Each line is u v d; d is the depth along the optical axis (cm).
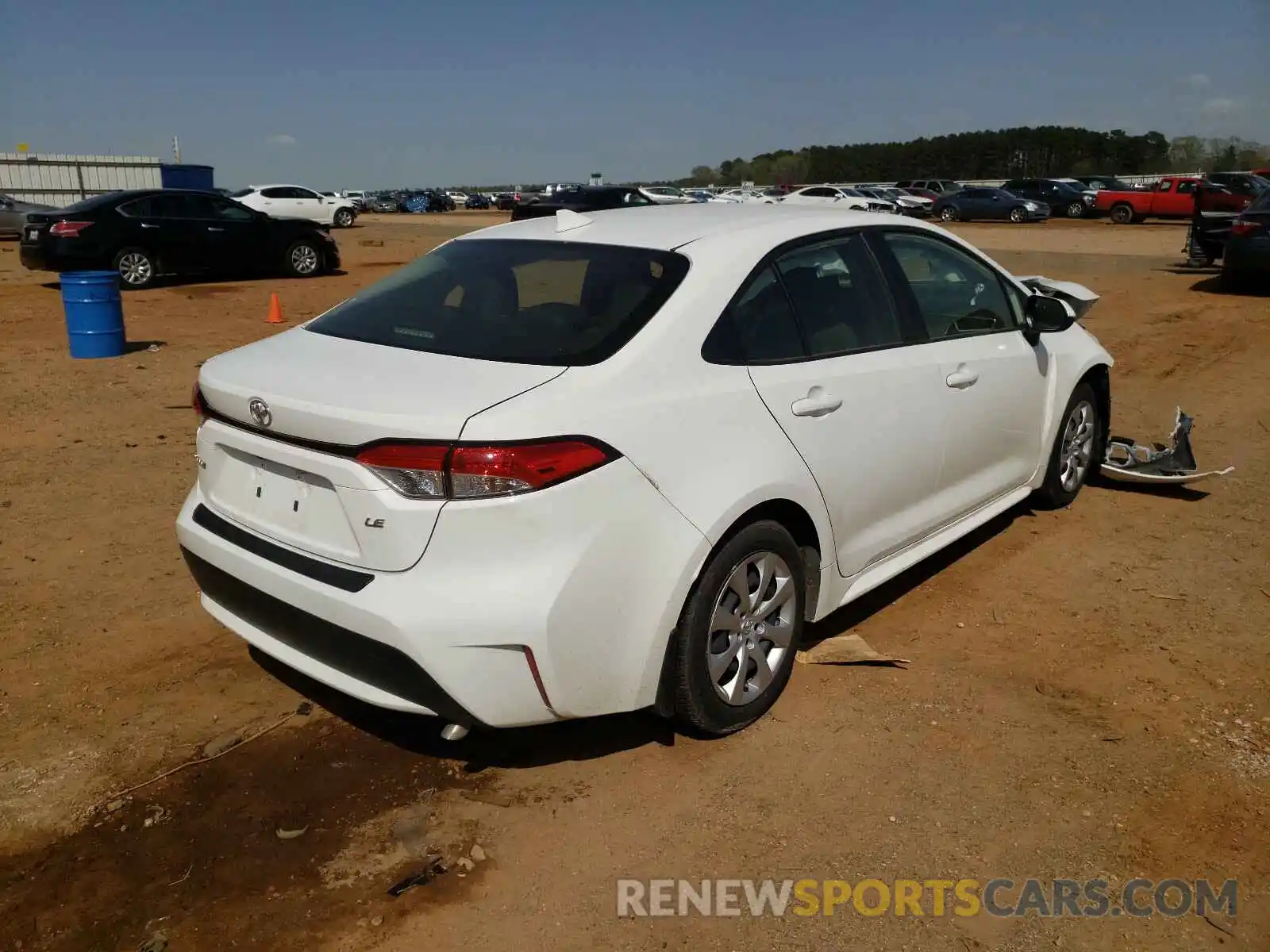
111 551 482
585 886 268
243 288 1577
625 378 289
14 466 609
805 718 346
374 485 267
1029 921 257
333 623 278
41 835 285
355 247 2542
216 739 332
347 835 287
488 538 263
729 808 299
